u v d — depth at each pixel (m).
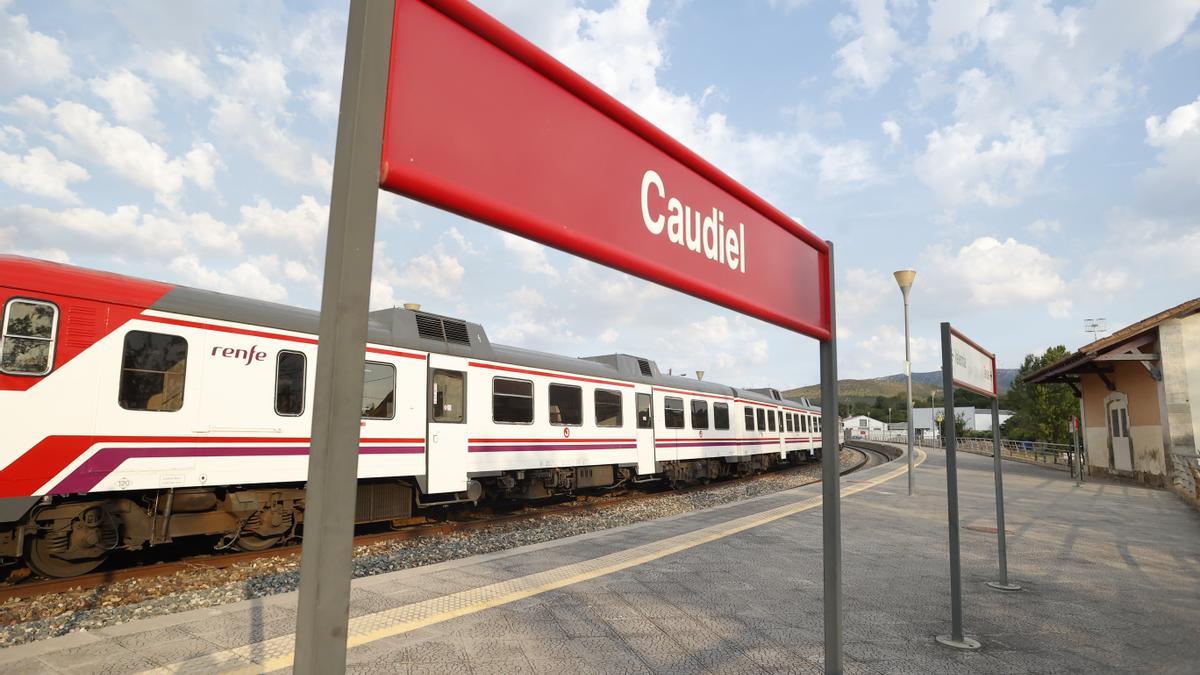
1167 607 5.12
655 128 1.56
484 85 1.15
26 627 5.46
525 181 1.21
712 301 1.80
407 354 10.49
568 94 1.34
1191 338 16.38
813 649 4.08
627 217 1.48
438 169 1.05
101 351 7.05
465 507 14.02
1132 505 12.29
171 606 6.15
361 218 0.94
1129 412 18.84
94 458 6.89
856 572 6.29
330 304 0.92
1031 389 51.91
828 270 2.51
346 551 0.93
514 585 5.68
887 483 16.55
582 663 3.85
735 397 22.38
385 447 9.95
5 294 6.46
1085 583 5.91
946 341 4.31
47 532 6.92
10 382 6.42
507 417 12.35
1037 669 3.78
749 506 11.60
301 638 0.90
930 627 4.57
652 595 5.38
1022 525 9.55
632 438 16.12
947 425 4.34
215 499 8.23
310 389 8.95
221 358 8.05
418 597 5.28
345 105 0.96
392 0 1.01
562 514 12.66
